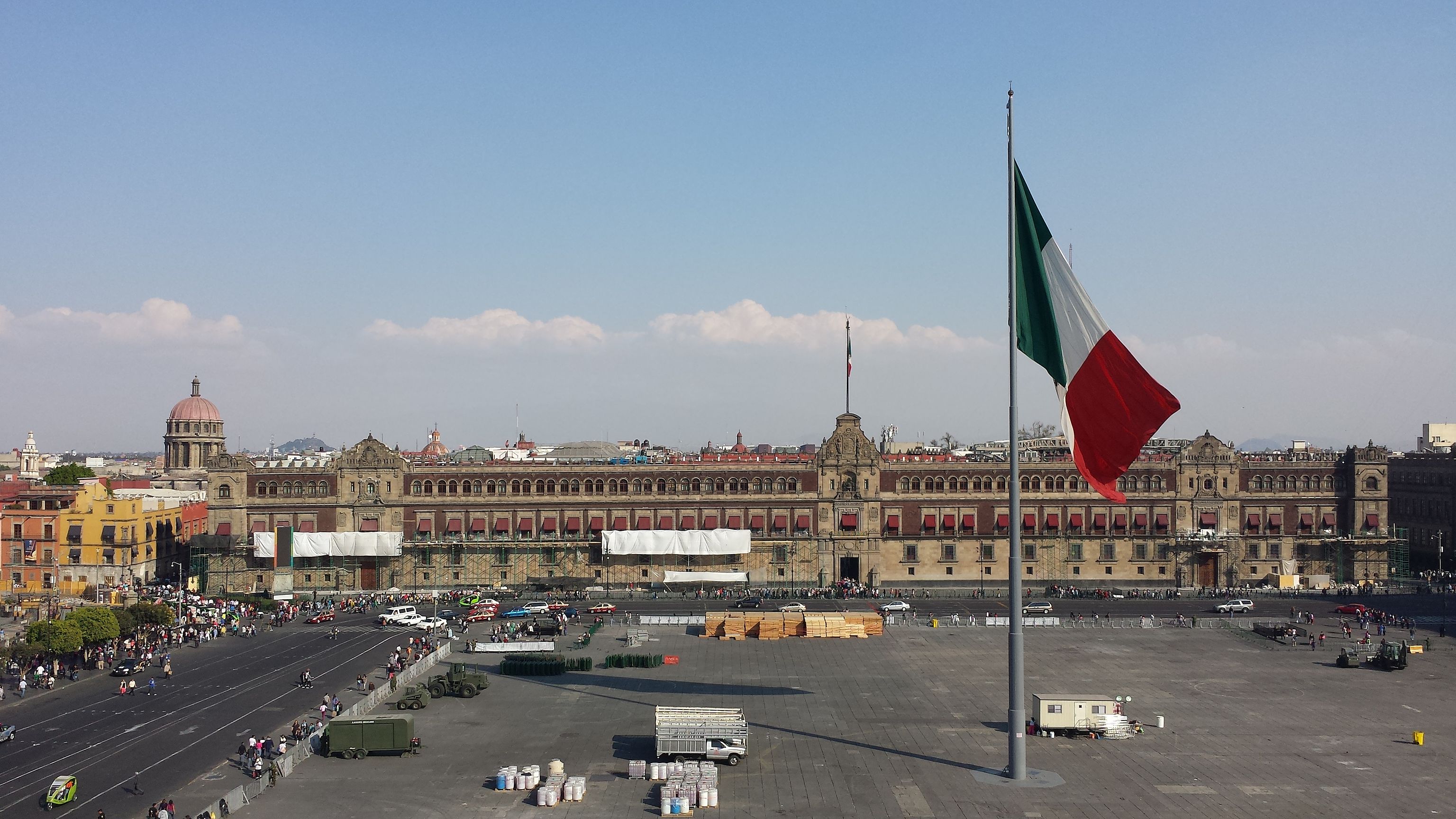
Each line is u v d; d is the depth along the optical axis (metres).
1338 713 104.00
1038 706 97.00
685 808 76.50
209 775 86.25
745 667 126.38
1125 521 195.62
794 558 196.12
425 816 76.88
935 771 86.06
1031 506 196.75
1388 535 196.12
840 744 93.94
